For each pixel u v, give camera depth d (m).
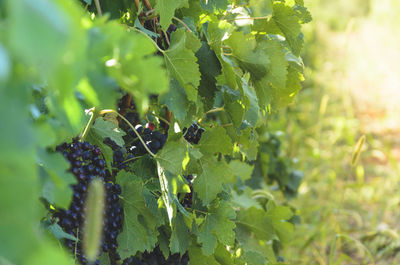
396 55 11.51
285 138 4.60
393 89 9.01
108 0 1.80
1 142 0.65
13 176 0.66
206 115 2.02
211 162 1.85
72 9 0.68
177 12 1.87
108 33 0.92
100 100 1.04
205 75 1.77
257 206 2.35
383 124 6.87
